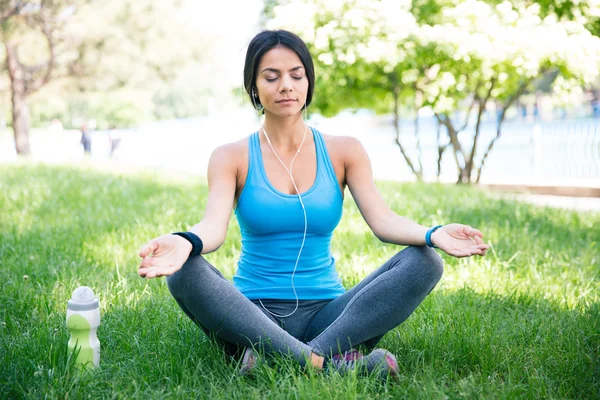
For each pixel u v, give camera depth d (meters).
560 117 25.88
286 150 2.69
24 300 3.42
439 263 2.44
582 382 2.38
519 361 2.61
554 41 9.05
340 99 11.78
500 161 14.58
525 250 4.89
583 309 3.46
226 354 2.61
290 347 2.37
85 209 6.68
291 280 2.63
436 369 2.52
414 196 7.73
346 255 4.75
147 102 46.84
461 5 9.66
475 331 2.88
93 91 23.69
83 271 4.13
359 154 2.72
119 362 2.57
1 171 10.91
